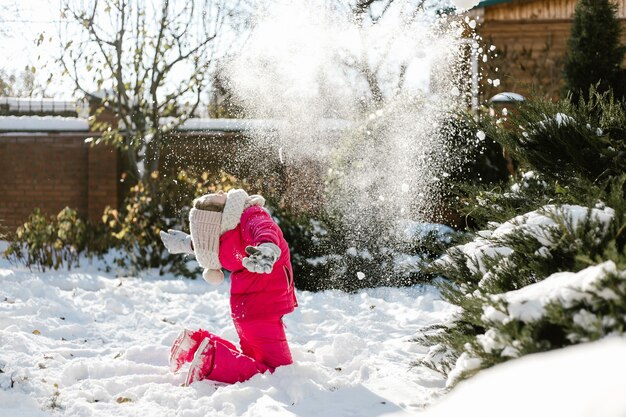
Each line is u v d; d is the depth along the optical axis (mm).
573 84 11039
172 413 3568
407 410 3449
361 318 6230
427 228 8492
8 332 5074
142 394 3896
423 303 6871
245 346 4273
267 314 4102
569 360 1475
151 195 10023
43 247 9070
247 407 3586
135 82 11359
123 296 6957
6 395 3652
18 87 16969
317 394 3781
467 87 10312
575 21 11211
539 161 4527
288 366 4031
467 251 4141
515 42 13227
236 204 4113
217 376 4043
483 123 4887
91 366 4316
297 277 8266
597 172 4336
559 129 4375
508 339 3033
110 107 11547
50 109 14641
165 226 9516
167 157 11523
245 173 11141
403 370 4293
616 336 2617
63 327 5496
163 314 6406
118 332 5594
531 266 3494
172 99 11562
